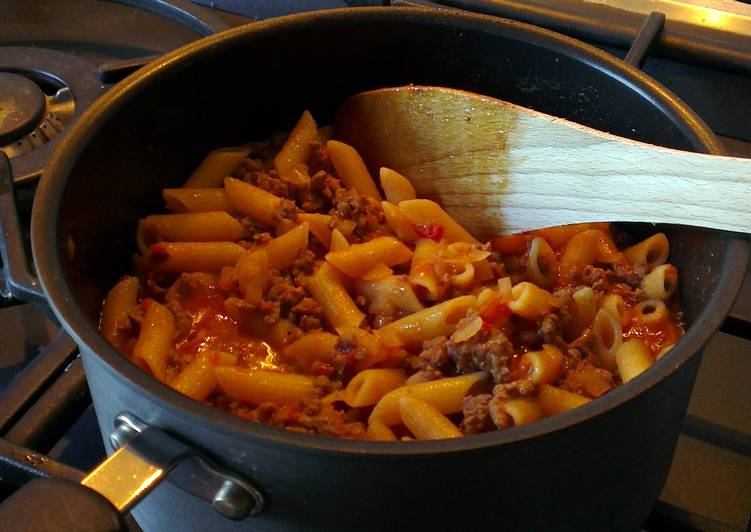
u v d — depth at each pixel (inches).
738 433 19.4
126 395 15.0
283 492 14.8
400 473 14.3
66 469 17.3
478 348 18.1
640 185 18.5
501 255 20.9
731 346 20.6
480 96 20.0
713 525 17.5
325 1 25.0
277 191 21.0
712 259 18.1
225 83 20.7
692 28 23.6
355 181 21.3
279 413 17.7
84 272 18.7
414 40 21.3
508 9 23.9
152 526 17.2
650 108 19.4
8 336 20.2
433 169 21.1
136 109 19.3
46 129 22.4
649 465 16.4
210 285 20.0
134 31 25.2
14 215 19.6
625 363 18.2
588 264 20.2
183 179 21.1
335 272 19.8
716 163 17.4
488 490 14.8
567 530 15.9
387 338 18.8
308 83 21.7
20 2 25.8
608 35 23.4
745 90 23.3
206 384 18.2
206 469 14.8
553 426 14.3
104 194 19.0
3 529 13.6
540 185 19.9
